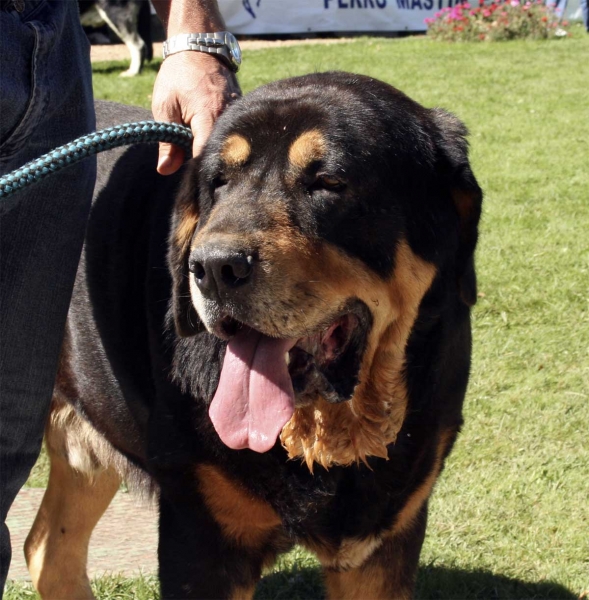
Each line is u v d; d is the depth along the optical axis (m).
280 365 2.21
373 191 2.28
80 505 2.98
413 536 2.57
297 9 16.48
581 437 3.96
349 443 2.36
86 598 3.00
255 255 2.09
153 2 2.71
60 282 2.42
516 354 4.71
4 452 2.41
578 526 3.38
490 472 3.71
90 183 2.46
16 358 2.36
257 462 2.27
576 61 13.73
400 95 2.51
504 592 3.05
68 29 2.34
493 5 16.20
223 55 2.63
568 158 8.52
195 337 2.33
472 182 2.39
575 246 6.17
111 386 2.71
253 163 2.29
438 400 2.47
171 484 2.38
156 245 2.54
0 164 2.16
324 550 2.43
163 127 2.38
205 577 2.37
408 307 2.39
